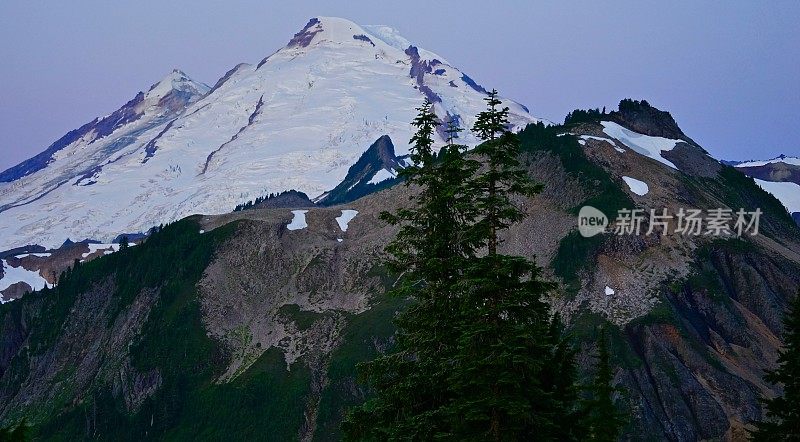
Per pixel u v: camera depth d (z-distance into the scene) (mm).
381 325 160125
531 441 42312
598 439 44594
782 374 52344
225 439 146625
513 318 42781
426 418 44062
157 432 152000
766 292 156125
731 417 130500
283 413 147875
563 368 46906
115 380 164500
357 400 148000
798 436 51438
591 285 153250
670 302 149000
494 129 44125
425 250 46844
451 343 45281
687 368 136875
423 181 46969
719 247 164125
